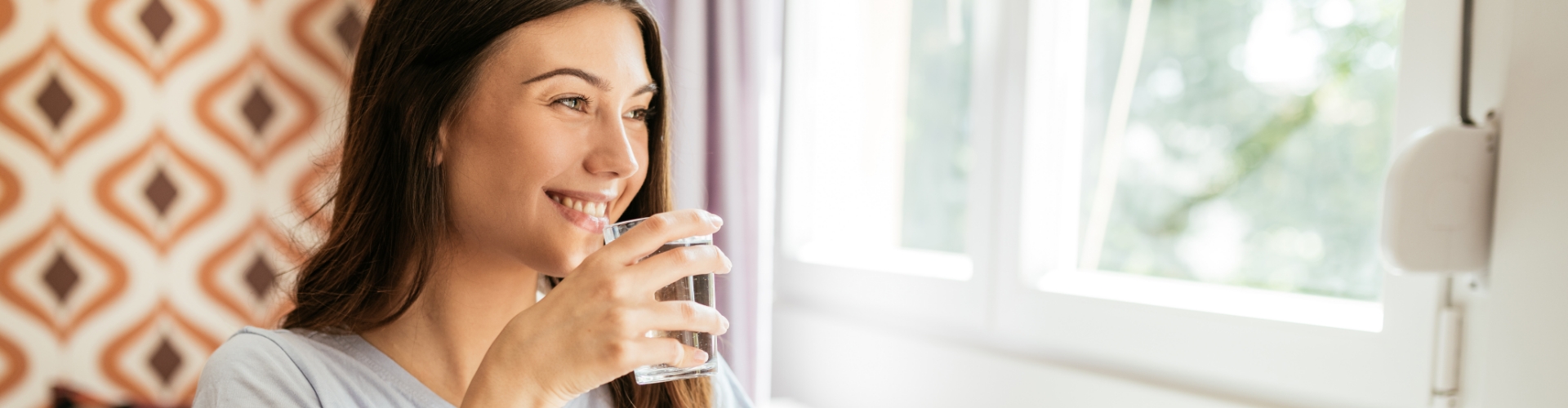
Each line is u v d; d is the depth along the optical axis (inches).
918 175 59.7
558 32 27.3
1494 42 30.2
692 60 50.1
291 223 74.0
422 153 28.1
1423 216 28.7
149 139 71.1
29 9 67.4
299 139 74.6
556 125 27.4
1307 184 41.1
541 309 24.2
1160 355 40.8
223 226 73.4
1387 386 33.9
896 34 61.2
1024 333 46.6
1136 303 41.6
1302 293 41.4
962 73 55.8
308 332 30.3
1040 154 46.4
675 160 50.0
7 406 68.9
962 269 52.6
